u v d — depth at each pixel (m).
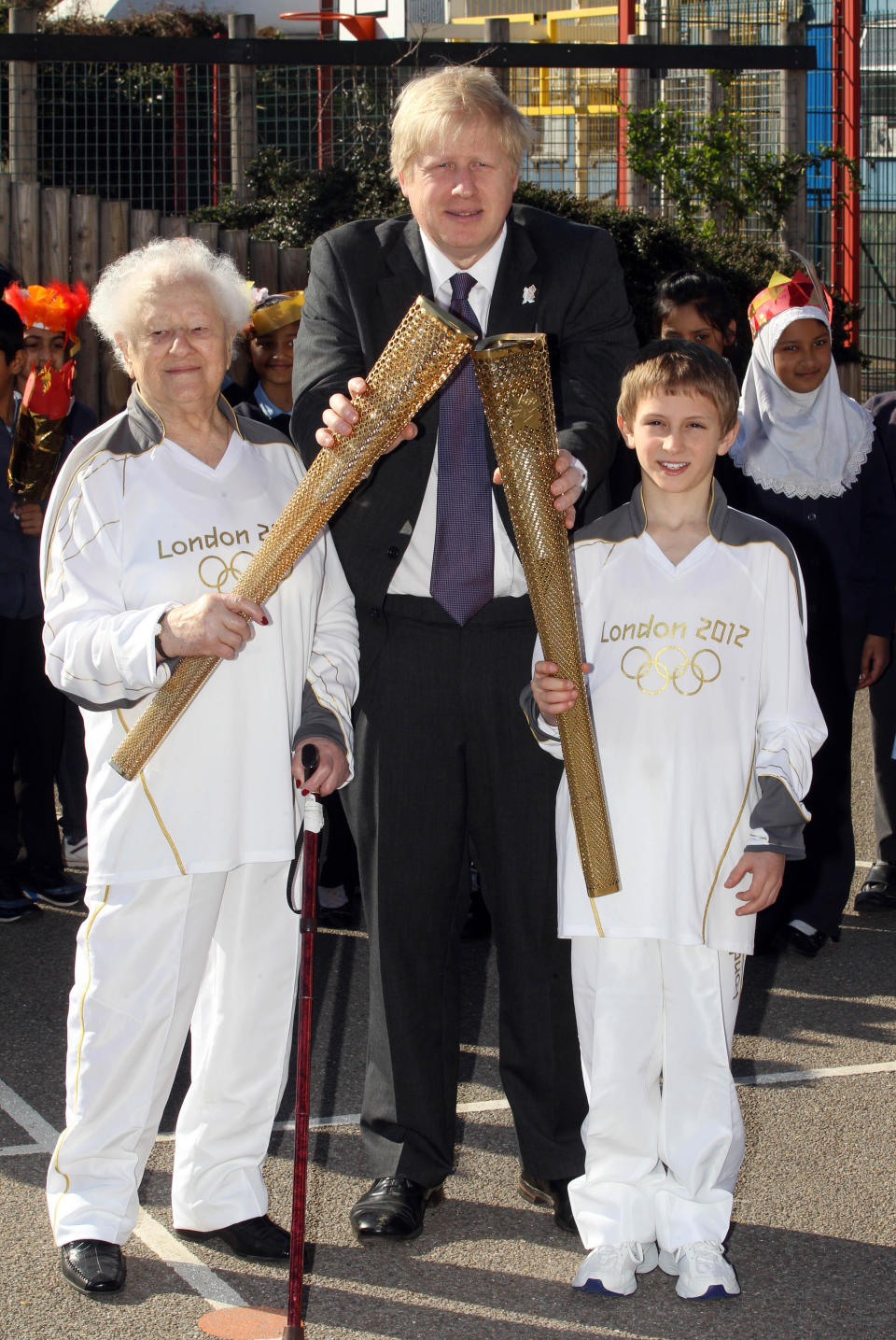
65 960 5.12
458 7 15.20
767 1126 3.90
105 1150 3.16
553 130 11.78
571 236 3.48
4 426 5.31
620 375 3.44
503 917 3.43
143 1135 3.17
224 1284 3.19
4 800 5.50
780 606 3.17
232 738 3.04
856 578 5.16
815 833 5.16
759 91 11.37
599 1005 3.19
